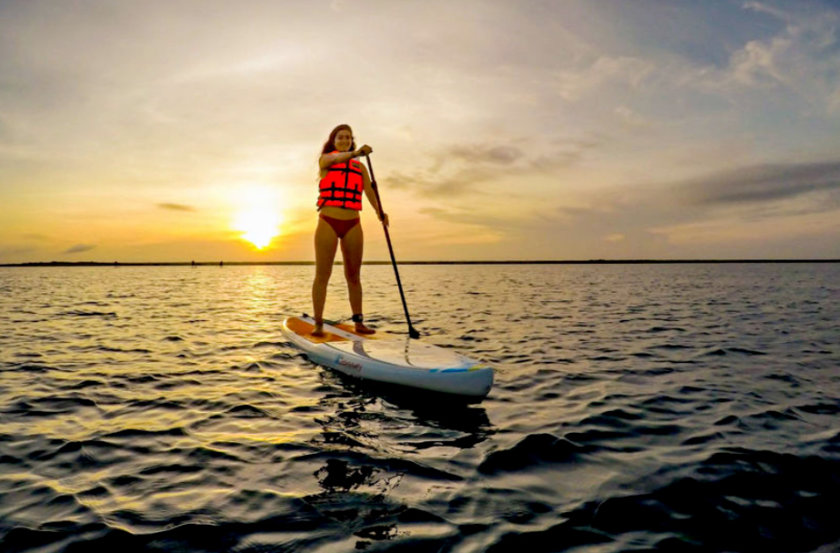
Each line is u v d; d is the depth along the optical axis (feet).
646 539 5.76
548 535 5.82
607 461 8.05
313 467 7.75
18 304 38.81
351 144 16.89
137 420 10.07
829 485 7.18
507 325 24.70
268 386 12.77
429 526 5.99
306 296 49.65
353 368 13.46
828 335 21.66
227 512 6.31
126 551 5.44
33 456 8.18
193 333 22.26
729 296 46.98
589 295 48.73
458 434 9.29
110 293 55.01
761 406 11.10
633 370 14.66
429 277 111.75
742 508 6.51
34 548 5.48
